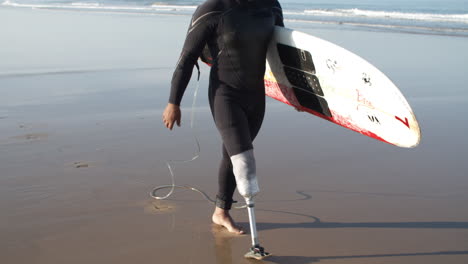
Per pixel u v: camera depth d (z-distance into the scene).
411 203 3.34
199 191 3.50
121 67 8.27
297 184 3.68
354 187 3.62
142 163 4.02
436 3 48.44
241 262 2.58
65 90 6.56
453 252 2.69
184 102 6.14
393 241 2.82
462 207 3.27
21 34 12.14
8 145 4.33
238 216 3.17
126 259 2.59
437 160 4.20
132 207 3.21
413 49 11.00
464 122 5.46
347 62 2.63
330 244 2.79
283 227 3.01
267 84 3.27
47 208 3.16
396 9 35.00
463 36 13.69
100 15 19.41
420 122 5.49
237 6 2.59
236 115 2.61
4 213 3.07
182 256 2.64
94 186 3.52
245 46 2.60
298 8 32.66
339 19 20.33
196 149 4.39
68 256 2.60
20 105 5.75
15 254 2.60
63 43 10.83
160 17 18.89
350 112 2.76
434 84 7.46
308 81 2.91
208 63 2.98
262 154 4.35
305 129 5.11
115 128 4.95
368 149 4.47
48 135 4.66
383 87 2.49
